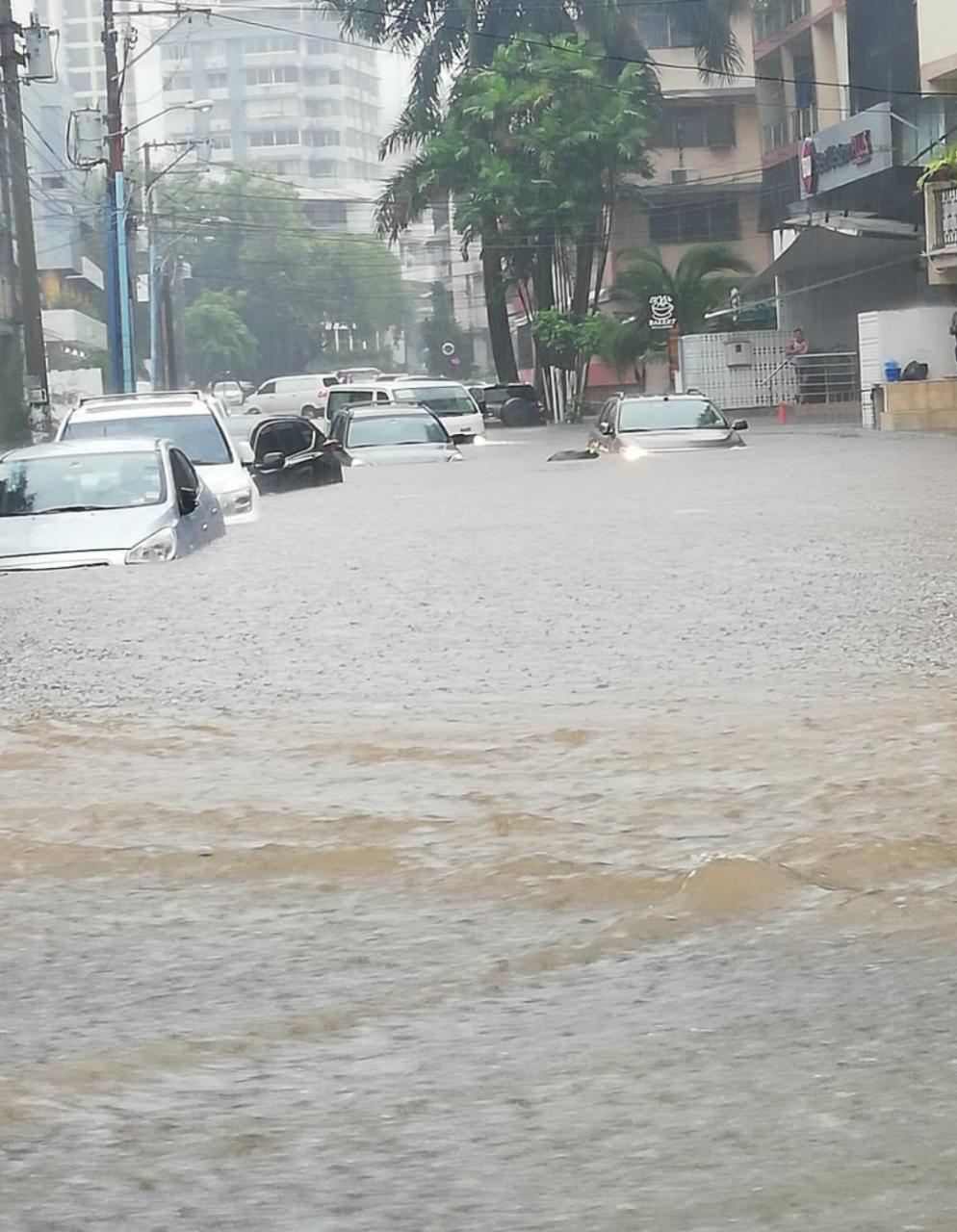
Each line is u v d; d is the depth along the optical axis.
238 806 7.33
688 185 83.00
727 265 70.00
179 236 113.44
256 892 6.15
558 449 45.28
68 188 117.62
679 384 64.69
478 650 11.30
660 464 31.64
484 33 80.00
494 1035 4.65
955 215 43.09
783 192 75.88
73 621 13.22
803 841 6.41
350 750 8.37
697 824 6.78
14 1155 3.92
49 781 7.92
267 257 147.50
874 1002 4.75
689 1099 4.12
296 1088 4.30
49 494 18.27
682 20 80.94
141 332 132.62
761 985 4.95
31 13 49.22
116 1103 4.23
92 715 9.48
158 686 10.33
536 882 6.09
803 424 51.16
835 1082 4.19
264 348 150.38
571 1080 4.28
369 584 14.92
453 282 161.50
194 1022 4.84
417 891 6.08
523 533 19.12
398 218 80.44
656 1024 4.67
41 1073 4.45
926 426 43.91
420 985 5.11
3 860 6.62
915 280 54.72
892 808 6.84
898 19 55.78
